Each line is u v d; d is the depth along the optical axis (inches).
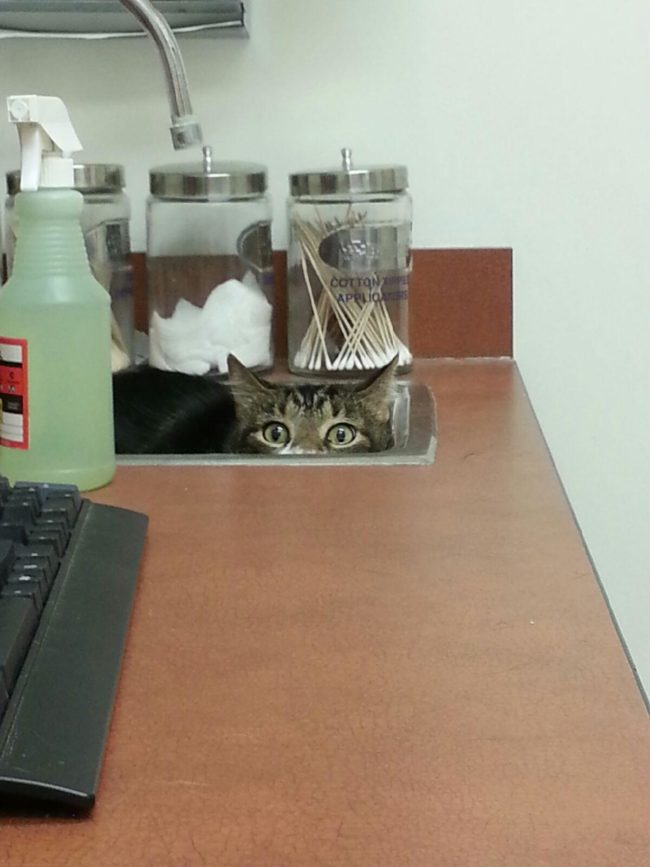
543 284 48.8
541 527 27.1
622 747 16.2
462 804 14.7
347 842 13.9
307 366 46.9
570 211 48.2
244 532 27.1
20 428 30.1
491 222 48.4
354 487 31.1
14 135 47.8
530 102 47.4
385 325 46.3
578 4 46.6
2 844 14.1
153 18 39.2
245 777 15.6
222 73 47.6
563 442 50.2
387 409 42.6
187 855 13.7
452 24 46.9
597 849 13.7
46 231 29.6
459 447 35.2
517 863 13.4
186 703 18.0
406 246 46.3
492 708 17.6
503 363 48.8
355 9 47.0
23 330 29.5
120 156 48.5
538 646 20.0
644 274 48.5
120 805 14.9
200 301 46.9
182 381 43.4
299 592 23.0
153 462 34.2
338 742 16.6
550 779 15.4
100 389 30.8
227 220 46.6
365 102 47.8
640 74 47.0
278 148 48.3
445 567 24.3
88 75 47.7
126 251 46.4
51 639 18.8
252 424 42.3
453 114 47.7
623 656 19.6
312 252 45.9
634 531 50.6
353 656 19.7
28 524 23.8
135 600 22.6
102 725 16.6
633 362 49.3
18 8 42.4
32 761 15.0
